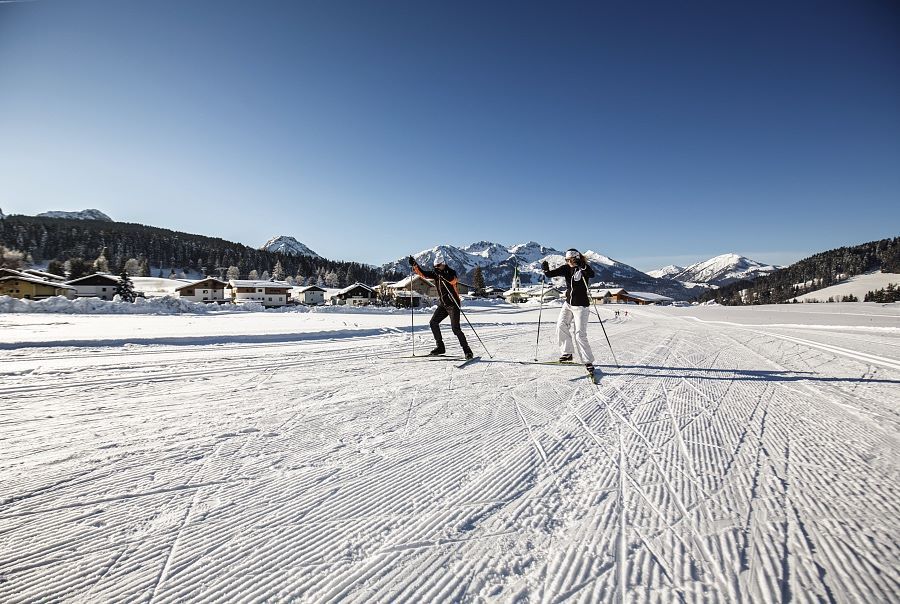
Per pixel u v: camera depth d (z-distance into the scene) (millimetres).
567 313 6984
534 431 3611
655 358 8102
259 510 2273
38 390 5086
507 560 1843
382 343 10477
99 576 1750
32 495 2414
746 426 3727
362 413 4152
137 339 9766
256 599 1625
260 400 4648
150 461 2928
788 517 2139
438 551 1913
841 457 2959
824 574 1689
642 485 2553
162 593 1656
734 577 1685
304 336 11727
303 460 2967
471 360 7434
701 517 2158
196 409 4277
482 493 2471
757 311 42438
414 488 2537
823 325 18969
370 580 1728
